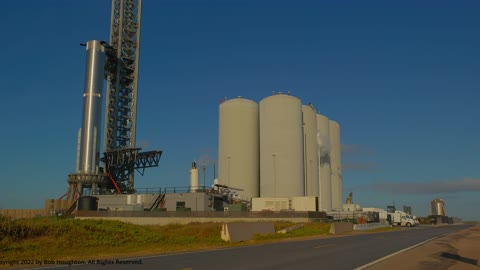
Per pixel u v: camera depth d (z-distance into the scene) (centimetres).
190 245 3070
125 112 9938
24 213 7762
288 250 2756
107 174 8781
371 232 5981
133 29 10231
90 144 8744
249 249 2842
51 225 2952
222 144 10919
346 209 12762
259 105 11031
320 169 12031
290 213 7044
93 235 2966
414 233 5669
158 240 3222
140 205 7525
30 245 2469
